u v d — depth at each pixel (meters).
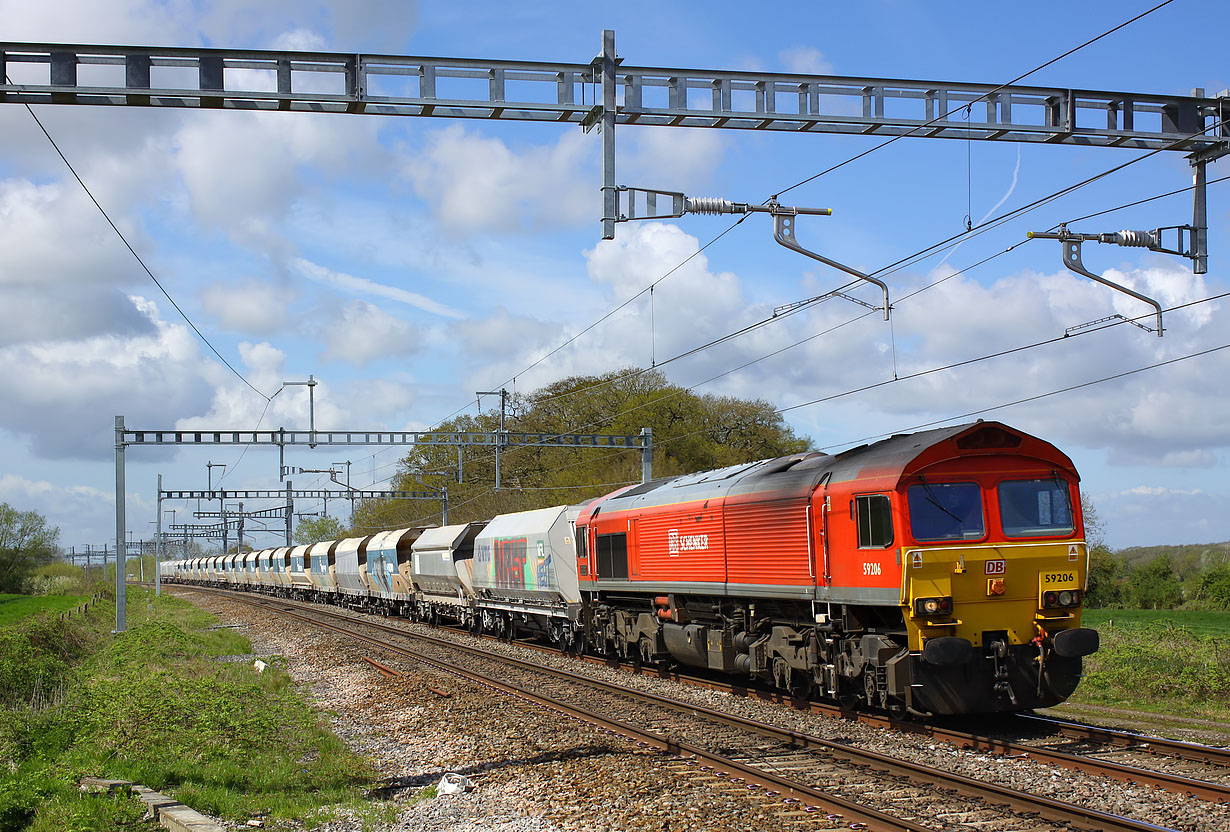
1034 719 14.12
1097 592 51.59
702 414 58.19
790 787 10.29
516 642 31.72
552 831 9.56
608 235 11.73
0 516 79.06
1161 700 16.94
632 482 50.59
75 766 12.74
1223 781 10.38
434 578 38.59
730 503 18.06
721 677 21.25
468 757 13.20
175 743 13.91
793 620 16.91
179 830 9.62
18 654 22.16
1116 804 9.65
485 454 62.50
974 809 9.61
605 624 24.81
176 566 123.31
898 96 12.41
